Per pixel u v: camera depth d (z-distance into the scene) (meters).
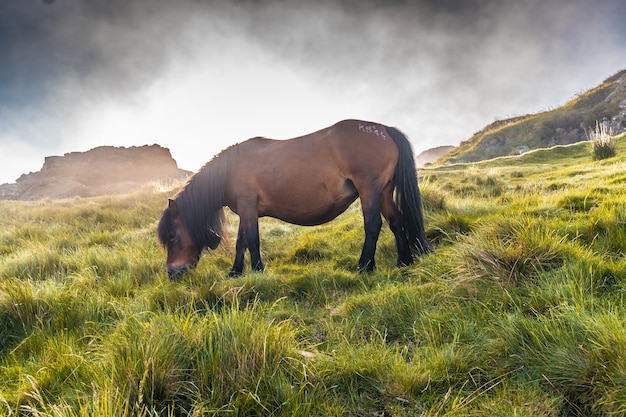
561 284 2.33
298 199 4.45
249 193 4.56
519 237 2.96
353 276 3.87
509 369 1.89
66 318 2.89
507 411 1.58
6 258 5.06
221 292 3.35
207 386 1.74
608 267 2.49
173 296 3.26
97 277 3.97
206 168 4.72
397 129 4.41
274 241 6.50
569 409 1.62
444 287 2.89
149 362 1.73
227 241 5.07
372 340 2.36
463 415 1.56
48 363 2.13
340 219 7.98
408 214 4.25
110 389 1.62
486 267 2.82
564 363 1.71
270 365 1.91
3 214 10.06
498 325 2.19
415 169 4.32
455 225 4.84
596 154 11.54
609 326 1.75
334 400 1.81
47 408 1.71
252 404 1.68
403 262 4.32
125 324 2.40
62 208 10.30
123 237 6.82
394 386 1.85
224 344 1.94
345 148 4.22
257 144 4.69
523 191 7.08
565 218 4.14
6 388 2.01
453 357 2.00
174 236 4.50
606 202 4.29
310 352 2.27
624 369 1.52
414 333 2.39
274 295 3.57
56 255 4.82
